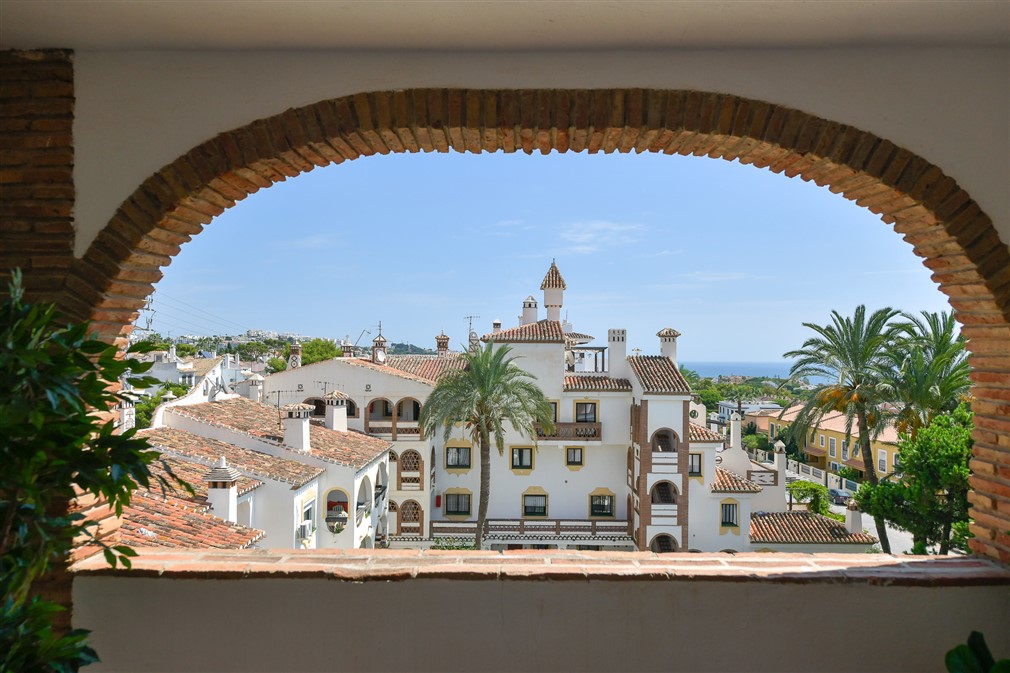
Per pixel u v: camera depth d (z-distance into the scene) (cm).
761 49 418
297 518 1645
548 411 2377
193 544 1046
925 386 1853
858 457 4131
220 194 448
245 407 2252
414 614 417
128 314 465
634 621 419
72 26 393
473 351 2989
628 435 2816
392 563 437
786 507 3053
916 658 419
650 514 2580
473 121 420
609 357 2970
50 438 285
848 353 1961
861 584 420
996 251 412
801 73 417
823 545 2539
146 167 423
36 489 278
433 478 2853
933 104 415
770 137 418
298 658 417
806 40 407
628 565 440
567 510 2872
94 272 421
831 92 417
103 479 299
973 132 414
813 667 419
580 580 419
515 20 382
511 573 419
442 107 421
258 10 373
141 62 424
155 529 1053
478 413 2289
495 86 421
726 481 2648
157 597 419
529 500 2881
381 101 421
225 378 5516
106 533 453
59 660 279
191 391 2111
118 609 419
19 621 274
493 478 2883
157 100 423
